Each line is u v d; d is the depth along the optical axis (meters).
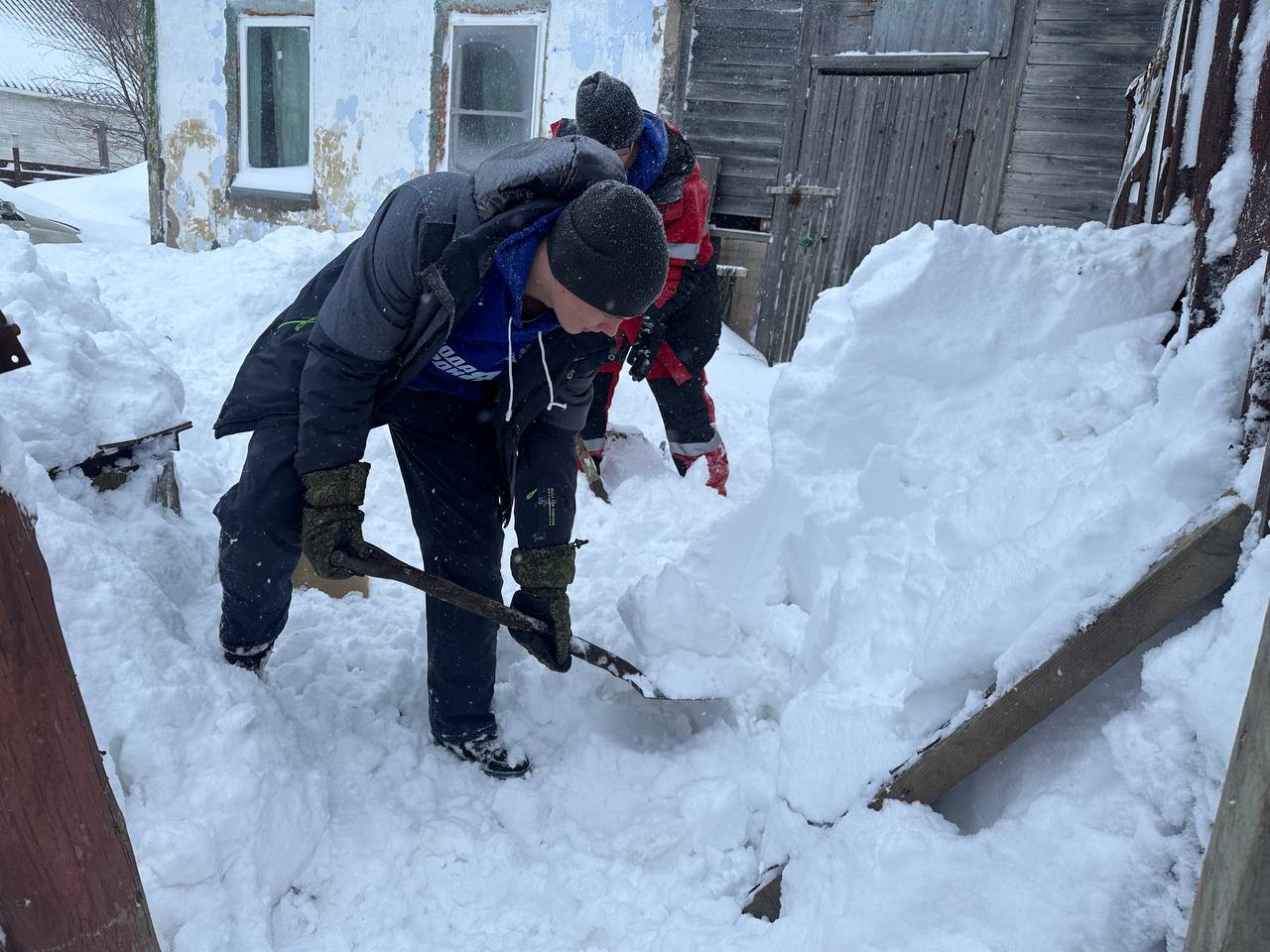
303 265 5.58
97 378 2.54
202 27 7.95
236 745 1.71
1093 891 1.22
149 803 1.59
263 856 1.65
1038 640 1.37
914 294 2.25
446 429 1.93
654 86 6.38
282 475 1.83
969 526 1.79
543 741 2.16
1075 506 1.52
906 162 6.00
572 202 1.51
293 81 7.88
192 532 2.72
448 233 1.54
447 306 1.54
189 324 5.13
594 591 2.81
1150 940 1.19
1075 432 2.02
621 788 2.02
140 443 2.55
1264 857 0.79
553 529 1.99
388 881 1.74
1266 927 0.81
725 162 6.44
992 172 5.80
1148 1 5.30
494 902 1.72
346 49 7.34
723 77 6.30
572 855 1.82
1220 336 1.46
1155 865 1.20
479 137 7.14
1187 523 1.32
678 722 2.25
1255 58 1.73
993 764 1.51
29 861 1.08
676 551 3.19
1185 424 1.46
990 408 2.21
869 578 1.92
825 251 6.30
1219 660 1.14
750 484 3.98
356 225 7.66
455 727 2.04
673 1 6.19
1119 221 3.54
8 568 0.98
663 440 4.79
